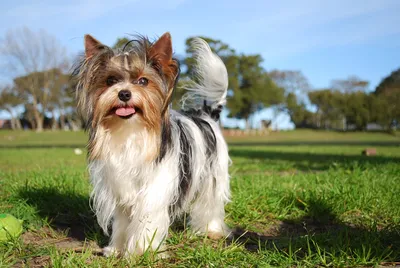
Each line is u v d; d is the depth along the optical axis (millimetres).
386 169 1550
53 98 12305
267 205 1049
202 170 831
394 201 1076
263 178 1369
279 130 14133
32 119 13500
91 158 754
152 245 737
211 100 940
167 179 742
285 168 1872
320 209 1012
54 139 8672
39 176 1273
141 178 731
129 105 718
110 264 687
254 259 709
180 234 842
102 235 862
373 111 12305
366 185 1220
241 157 2695
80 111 780
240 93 10633
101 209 769
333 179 1307
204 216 889
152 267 691
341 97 14031
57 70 12117
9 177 1333
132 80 754
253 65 10930
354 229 923
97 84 764
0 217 791
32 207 962
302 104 14820
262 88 11070
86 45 766
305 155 2861
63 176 1254
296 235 892
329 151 3447
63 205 1012
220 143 889
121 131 725
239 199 1052
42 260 714
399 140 8383
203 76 931
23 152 3281
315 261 702
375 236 797
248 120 12539
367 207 1049
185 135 813
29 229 880
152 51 767
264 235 897
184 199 805
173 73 769
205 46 934
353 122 13938
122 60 756
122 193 739
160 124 743
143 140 728
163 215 748
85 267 668
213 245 817
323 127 14977
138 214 738
